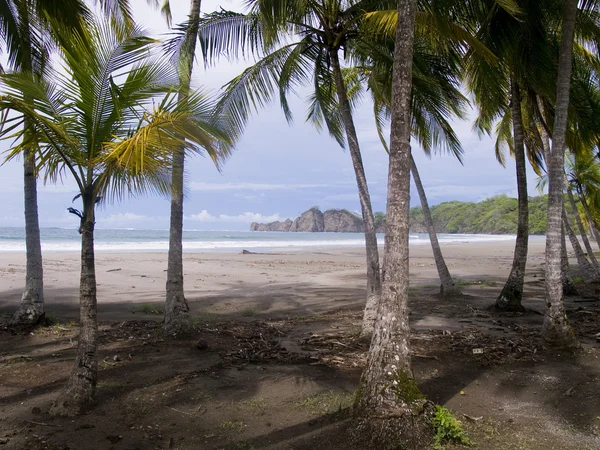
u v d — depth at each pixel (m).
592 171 15.69
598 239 16.22
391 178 4.26
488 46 8.30
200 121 4.53
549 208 6.79
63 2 6.86
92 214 4.57
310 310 10.45
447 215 150.88
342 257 29.75
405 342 4.08
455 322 8.69
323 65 9.15
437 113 9.32
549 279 6.69
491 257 29.95
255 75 8.54
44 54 8.04
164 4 10.78
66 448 3.67
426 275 18.48
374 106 12.52
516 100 9.69
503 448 3.75
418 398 3.95
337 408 4.51
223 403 4.64
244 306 10.85
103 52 4.30
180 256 7.51
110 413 4.38
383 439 3.68
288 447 3.74
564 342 6.47
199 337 7.31
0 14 7.29
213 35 7.84
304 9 7.31
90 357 4.56
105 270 17.92
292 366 5.86
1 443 3.73
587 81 10.24
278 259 26.62
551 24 8.84
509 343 6.82
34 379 5.33
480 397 4.88
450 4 6.98
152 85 4.66
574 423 4.25
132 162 4.07
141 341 7.04
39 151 4.48
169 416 4.33
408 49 4.28
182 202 7.59
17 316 7.82
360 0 7.48
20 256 23.19
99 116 4.46
